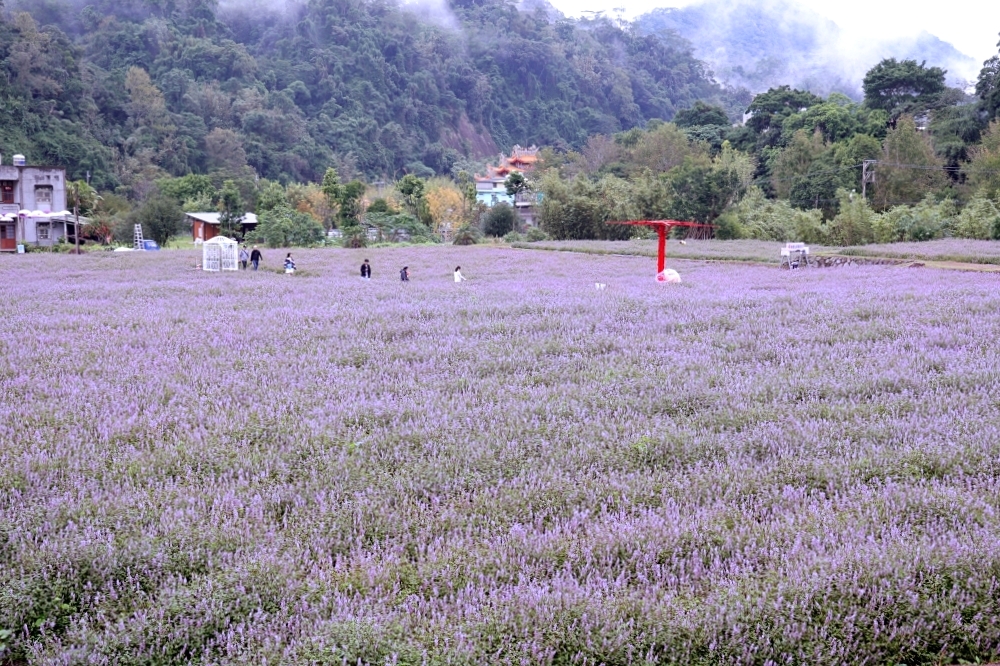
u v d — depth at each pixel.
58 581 5.29
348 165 152.62
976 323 15.66
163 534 6.01
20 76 111.00
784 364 12.45
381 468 7.61
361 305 20.91
